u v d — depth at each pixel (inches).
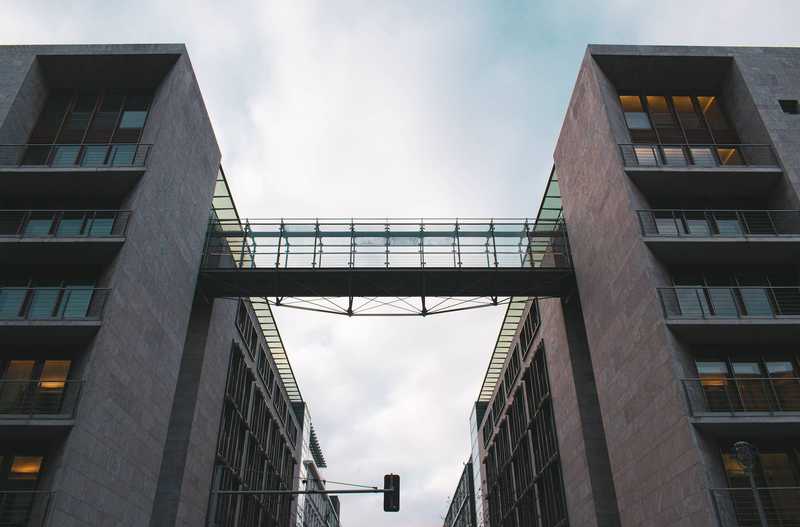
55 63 1096.2
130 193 976.9
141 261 922.1
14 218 985.5
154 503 1019.9
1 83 1034.7
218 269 1202.0
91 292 893.2
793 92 1055.0
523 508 1644.9
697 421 738.2
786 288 917.8
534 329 1547.7
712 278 943.7
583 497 1109.1
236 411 1405.0
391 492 803.4
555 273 1231.5
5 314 866.1
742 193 1011.9
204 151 1240.2
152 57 1107.3
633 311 916.0
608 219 1032.8
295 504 2534.5
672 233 990.4
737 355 869.8
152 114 1064.2
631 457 903.7
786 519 727.7
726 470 765.9
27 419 727.7
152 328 960.9
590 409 1147.9
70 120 1091.9
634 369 904.3
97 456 772.6
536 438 1530.5
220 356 1278.3
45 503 682.8
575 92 1225.4
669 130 1090.7
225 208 1444.4
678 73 1130.0
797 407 824.3
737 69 1088.8
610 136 1026.7
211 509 933.8
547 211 1473.9
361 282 1258.0
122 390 847.7
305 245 1284.4
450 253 1274.6
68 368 847.1
